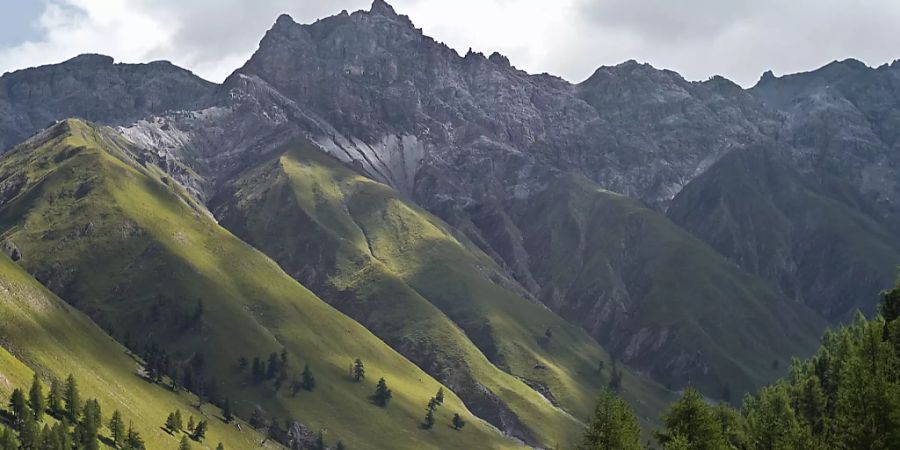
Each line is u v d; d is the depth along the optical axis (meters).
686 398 85.81
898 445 76.56
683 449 79.31
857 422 80.69
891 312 113.31
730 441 96.50
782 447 86.81
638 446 82.75
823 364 127.44
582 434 85.38
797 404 115.38
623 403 85.62
